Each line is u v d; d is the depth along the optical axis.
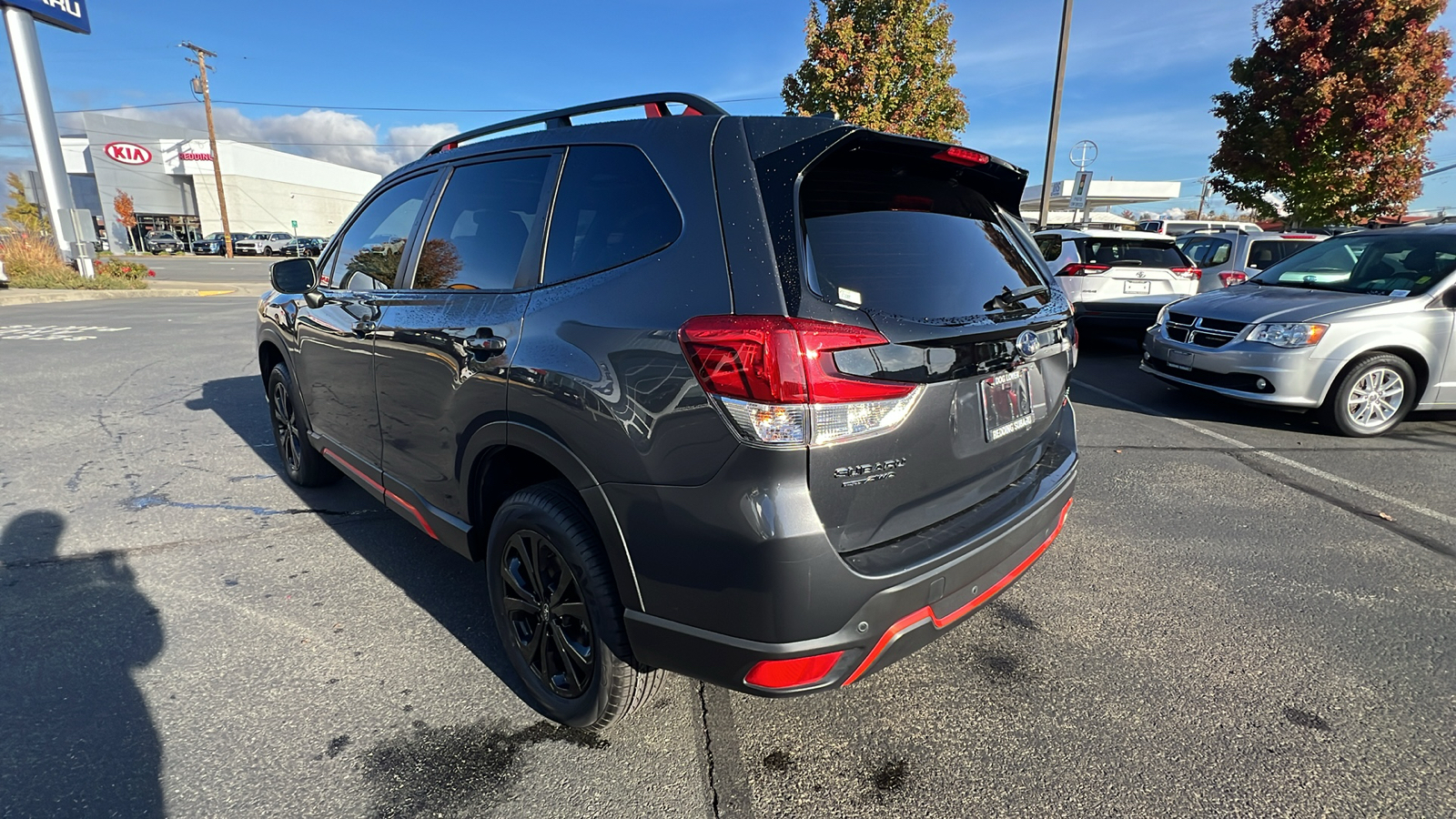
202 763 2.15
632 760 2.20
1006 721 2.40
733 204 1.83
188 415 6.09
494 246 2.45
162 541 3.67
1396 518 4.14
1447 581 3.38
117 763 2.14
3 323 11.45
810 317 1.68
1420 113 13.25
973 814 2.00
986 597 2.15
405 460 2.87
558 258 2.20
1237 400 5.95
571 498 2.11
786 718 2.40
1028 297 2.44
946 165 2.29
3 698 2.43
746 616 1.72
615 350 1.88
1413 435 5.88
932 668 2.69
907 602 1.85
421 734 2.29
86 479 4.54
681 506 1.76
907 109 15.22
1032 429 2.42
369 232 3.27
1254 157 14.63
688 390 1.73
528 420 2.11
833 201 1.96
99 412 6.12
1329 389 5.72
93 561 3.44
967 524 2.08
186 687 2.51
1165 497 4.44
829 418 1.67
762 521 1.65
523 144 2.50
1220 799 2.06
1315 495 4.49
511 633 2.41
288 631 2.87
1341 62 13.55
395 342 2.75
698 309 1.76
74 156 51.06
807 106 15.84
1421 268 5.81
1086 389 7.60
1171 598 3.21
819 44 15.16
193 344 9.65
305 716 2.37
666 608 1.85
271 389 4.43
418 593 3.18
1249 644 2.85
